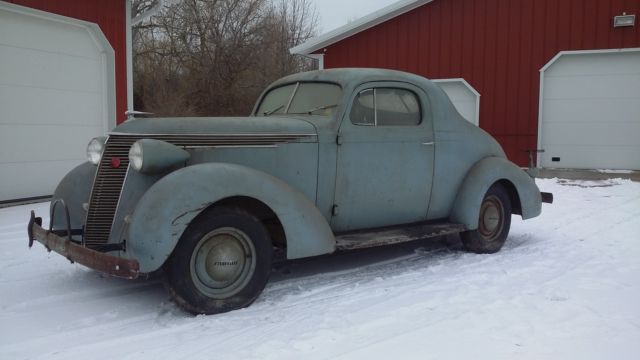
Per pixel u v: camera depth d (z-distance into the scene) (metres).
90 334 3.49
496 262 5.30
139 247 3.50
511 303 4.03
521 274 4.85
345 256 5.55
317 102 4.94
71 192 4.55
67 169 9.20
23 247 5.61
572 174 11.77
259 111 5.52
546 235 6.55
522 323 3.63
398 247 5.97
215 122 4.20
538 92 12.48
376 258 5.50
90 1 9.41
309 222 4.12
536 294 4.25
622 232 6.61
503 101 12.75
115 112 9.99
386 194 4.95
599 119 12.16
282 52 28.44
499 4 12.64
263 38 26.67
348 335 3.45
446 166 5.39
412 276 4.80
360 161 4.76
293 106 5.12
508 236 6.54
